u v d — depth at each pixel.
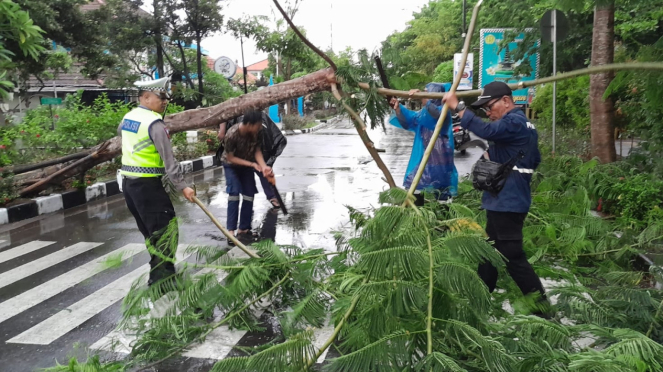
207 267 3.87
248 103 5.68
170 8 18.11
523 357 2.55
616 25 10.43
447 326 2.64
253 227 7.26
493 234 3.71
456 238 2.96
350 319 3.02
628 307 3.38
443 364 2.30
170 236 4.14
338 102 4.73
